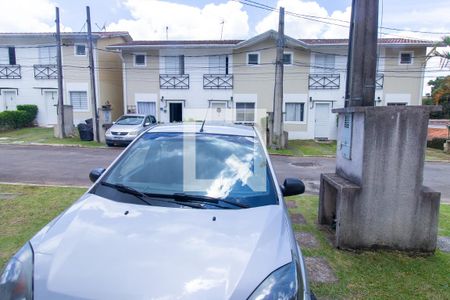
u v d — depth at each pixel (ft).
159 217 6.51
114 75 67.36
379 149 11.78
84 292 4.73
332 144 53.98
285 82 58.18
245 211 6.98
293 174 28.71
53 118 63.93
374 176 11.91
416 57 55.67
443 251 12.37
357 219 12.08
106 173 8.59
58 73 49.08
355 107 12.00
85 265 5.13
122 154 9.37
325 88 58.08
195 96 60.08
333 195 14.47
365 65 12.78
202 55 59.31
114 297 4.65
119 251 5.41
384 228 12.10
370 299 9.11
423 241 12.02
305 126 59.00
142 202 7.24
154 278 4.88
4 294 5.11
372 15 12.66
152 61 60.08
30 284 4.97
